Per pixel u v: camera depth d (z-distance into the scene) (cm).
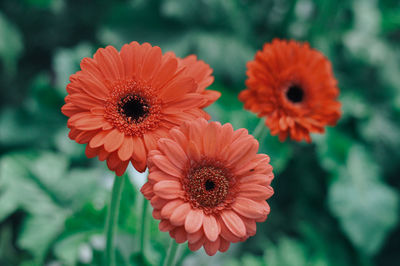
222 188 45
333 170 101
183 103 46
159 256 64
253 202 44
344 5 121
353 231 99
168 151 44
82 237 66
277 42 58
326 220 108
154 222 67
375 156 111
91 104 45
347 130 112
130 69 47
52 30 125
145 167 45
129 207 66
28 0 107
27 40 122
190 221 43
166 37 105
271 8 119
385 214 101
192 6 106
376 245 98
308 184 111
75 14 126
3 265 88
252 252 102
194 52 105
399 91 116
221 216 44
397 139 112
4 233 91
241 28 112
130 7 104
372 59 117
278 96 56
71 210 77
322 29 116
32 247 72
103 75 46
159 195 42
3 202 74
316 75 60
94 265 67
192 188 44
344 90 115
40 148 98
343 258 100
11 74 117
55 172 80
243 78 107
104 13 127
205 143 45
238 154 45
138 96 46
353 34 118
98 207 68
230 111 93
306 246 94
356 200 100
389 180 117
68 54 104
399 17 117
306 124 56
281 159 88
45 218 75
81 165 98
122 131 45
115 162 45
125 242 67
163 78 47
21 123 99
